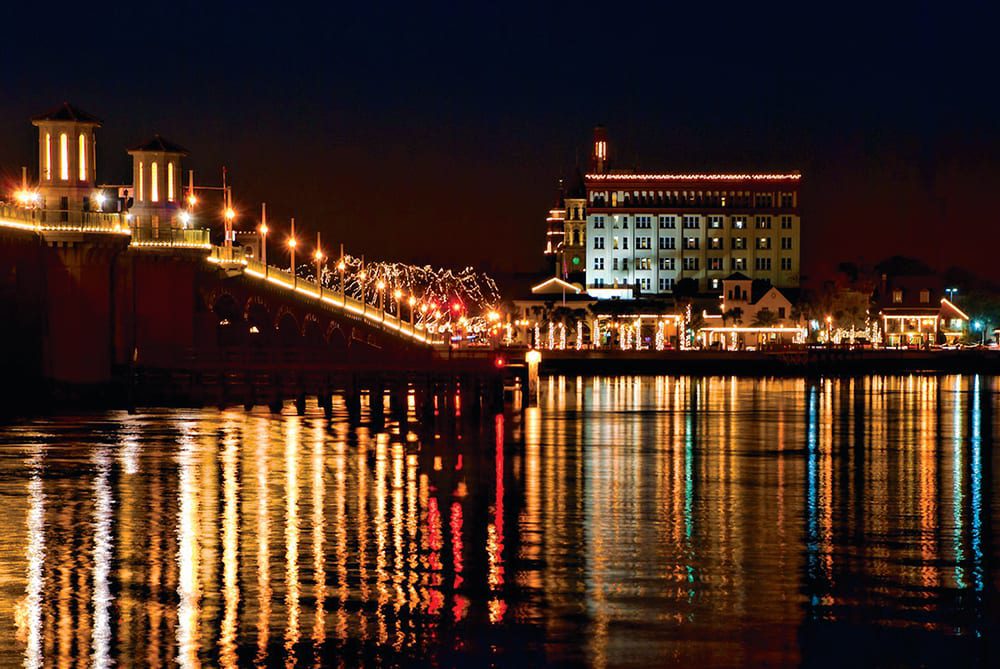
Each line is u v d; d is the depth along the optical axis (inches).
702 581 1705.2
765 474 2721.5
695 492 2436.0
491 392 4306.1
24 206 4069.9
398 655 1423.5
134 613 1549.0
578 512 2192.4
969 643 1472.7
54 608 1566.2
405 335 6747.1
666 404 5024.6
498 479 2593.5
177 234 4441.4
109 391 4099.4
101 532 1971.0
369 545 1895.9
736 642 1471.5
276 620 1528.1
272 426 3599.9
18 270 3934.5
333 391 4375.0
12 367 3902.6
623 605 1595.7
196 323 4586.6
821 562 1813.5
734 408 4835.1
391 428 3678.6
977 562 1819.6
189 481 2490.2
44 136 4062.5
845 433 3769.7
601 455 3058.6
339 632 1488.7
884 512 2218.3
